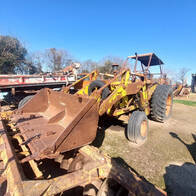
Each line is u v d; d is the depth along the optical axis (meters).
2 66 19.03
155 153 2.78
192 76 26.81
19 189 1.07
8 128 2.45
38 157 1.35
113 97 2.54
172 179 2.08
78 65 7.18
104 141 3.25
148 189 1.11
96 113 1.88
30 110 2.71
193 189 1.90
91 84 3.78
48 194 1.08
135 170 2.26
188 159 2.61
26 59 23.64
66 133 1.56
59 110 2.58
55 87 7.01
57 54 30.86
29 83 5.29
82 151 1.77
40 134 1.87
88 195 1.47
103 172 1.41
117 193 1.25
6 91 5.38
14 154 1.56
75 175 1.30
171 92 4.82
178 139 3.48
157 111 4.35
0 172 1.61
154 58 5.96
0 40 19.44
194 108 7.92
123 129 4.01
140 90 3.65
